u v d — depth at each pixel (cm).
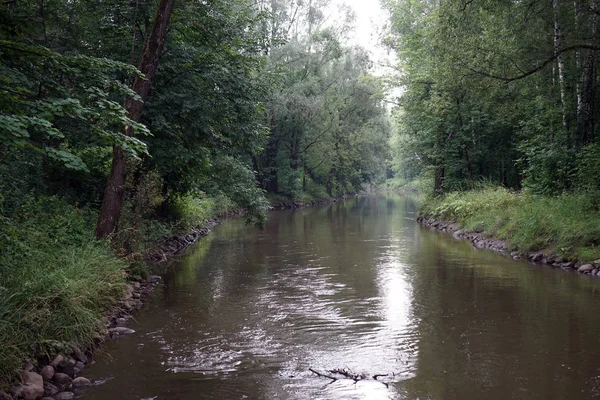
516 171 2858
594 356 700
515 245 1623
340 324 863
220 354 717
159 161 1376
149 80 1107
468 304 991
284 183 4725
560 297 1035
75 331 710
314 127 4781
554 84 1966
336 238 2102
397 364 678
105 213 1098
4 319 612
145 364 679
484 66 1797
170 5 1121
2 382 542
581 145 1828
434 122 2712
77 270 834
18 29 679
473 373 644
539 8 1645
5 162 1141
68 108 664
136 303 984
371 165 6762
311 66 4441
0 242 710
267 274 1309
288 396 577
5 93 649
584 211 1487
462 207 2306
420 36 2775
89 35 1406
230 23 1488
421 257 1578
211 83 1414
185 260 1547
